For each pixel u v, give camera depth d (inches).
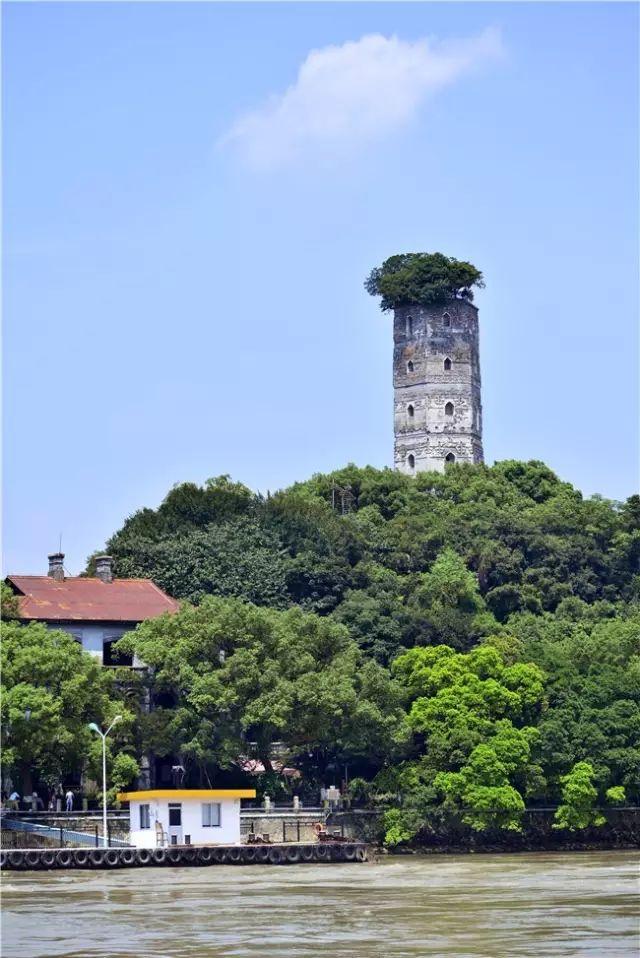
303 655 6456.7
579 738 6574.8
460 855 6220.5
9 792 6323.8
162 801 5610.2
